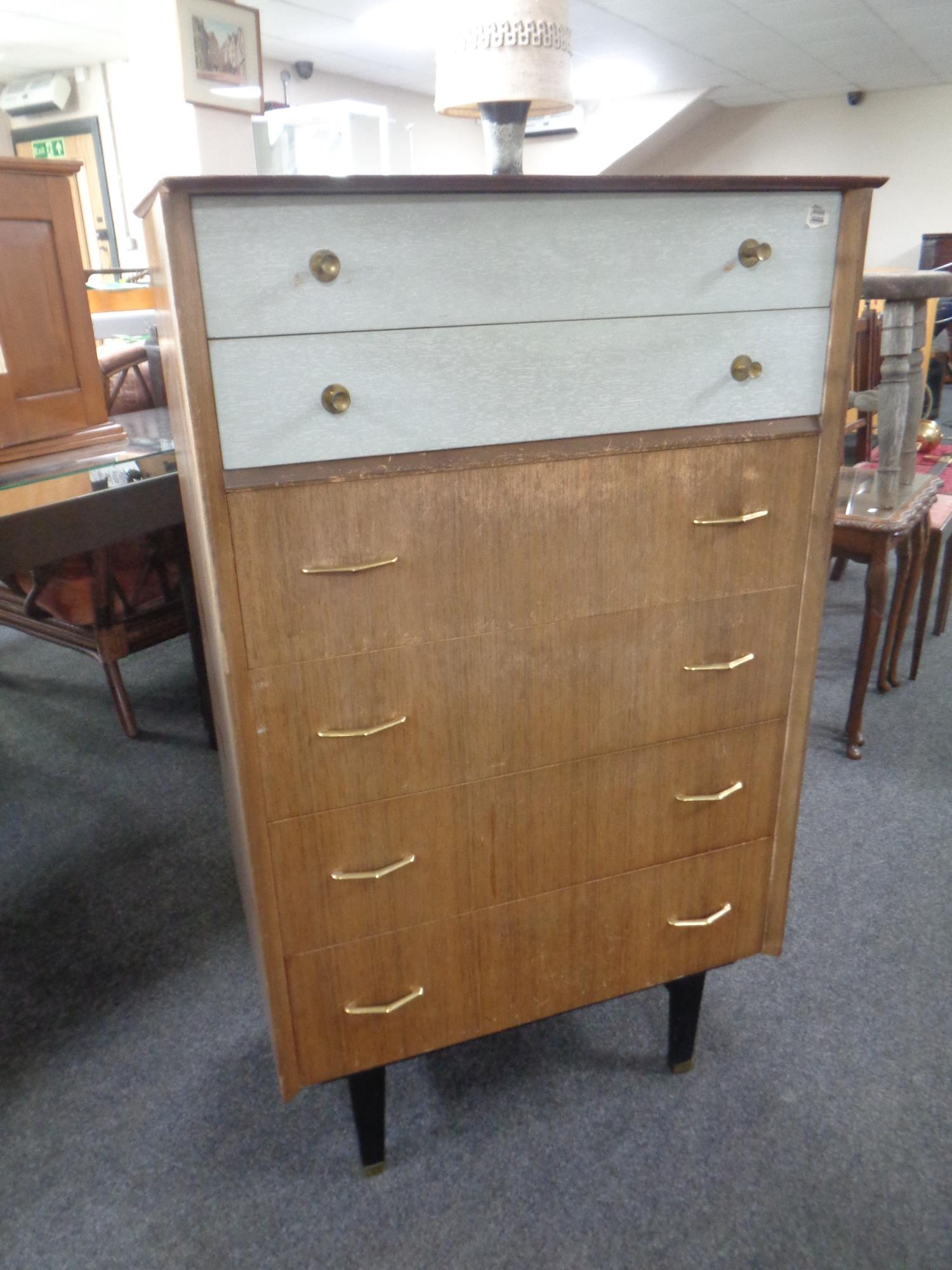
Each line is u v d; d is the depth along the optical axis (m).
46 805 1.95
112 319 2.15
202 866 1.74
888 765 2.02
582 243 0.78
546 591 0.89
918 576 2.25
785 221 0.85
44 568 1.88
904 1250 1.03
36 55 6.22
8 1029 1.37
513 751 0.94
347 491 0.78
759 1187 1.10
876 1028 1.33
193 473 0.78
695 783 1.05
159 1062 1.31
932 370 5.14
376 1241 1.05
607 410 0.85
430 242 0.74
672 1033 1.23
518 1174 1.12
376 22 5.52
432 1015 1.03
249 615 0.79
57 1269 1.03
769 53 6.53
